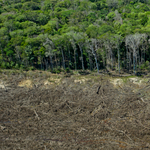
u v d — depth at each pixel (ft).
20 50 207.92
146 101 150.10
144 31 202.90
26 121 137.39
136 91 163.63
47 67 214.48
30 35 239.50
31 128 129.80
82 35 215.51
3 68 213.46
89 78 185.78
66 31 242.99
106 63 212.43
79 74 196.44
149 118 131.23
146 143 111.65
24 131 127.13
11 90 177.17
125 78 180.65
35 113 145.79
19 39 217.15
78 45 208.33
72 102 156.35
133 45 188.65
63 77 190.80
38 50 204.54
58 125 131.44
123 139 115.75
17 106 155.84
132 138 115.96
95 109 146.41
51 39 209.26
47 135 122.83
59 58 215.10
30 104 157.69
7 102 161.07
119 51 204.23
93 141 116.06
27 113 146.41
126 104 148.66
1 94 171.94
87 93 166.61
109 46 198.70
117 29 243.19
